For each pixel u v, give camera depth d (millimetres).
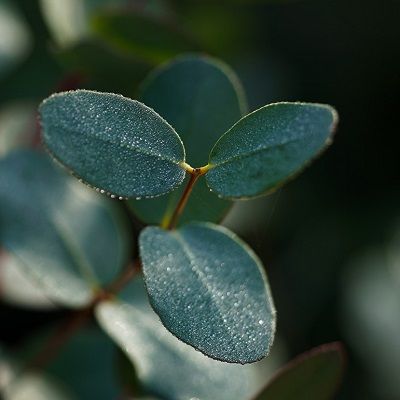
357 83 814
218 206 402
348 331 733
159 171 368
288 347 730
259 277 378
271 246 748
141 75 509
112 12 503
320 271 765
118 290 455
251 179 371
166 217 403
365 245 777
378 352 721
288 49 817
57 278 459
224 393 435
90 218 470
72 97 363
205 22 679
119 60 505
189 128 428
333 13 825
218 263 381
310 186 781
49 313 611
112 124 365
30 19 671
